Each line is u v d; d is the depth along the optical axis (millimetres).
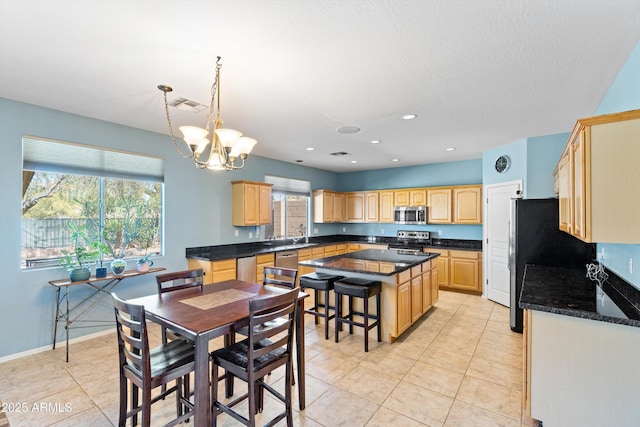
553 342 1943
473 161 6059
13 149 2975
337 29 1823
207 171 4777
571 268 3430
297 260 5836
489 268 5160
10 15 1695
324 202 6969
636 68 2002
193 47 2035
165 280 2615
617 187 1687
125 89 2711
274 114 3352
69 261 3166
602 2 1578
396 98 2898
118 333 1904
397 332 3400
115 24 1786
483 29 1820
